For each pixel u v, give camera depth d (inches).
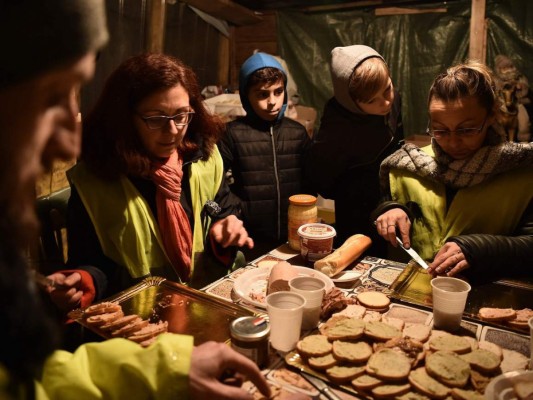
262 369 39.8
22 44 19.3
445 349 40.7
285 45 151.6
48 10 19.7
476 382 36.4
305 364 39.8
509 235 62.7
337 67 81.3
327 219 108.7
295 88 148.2
